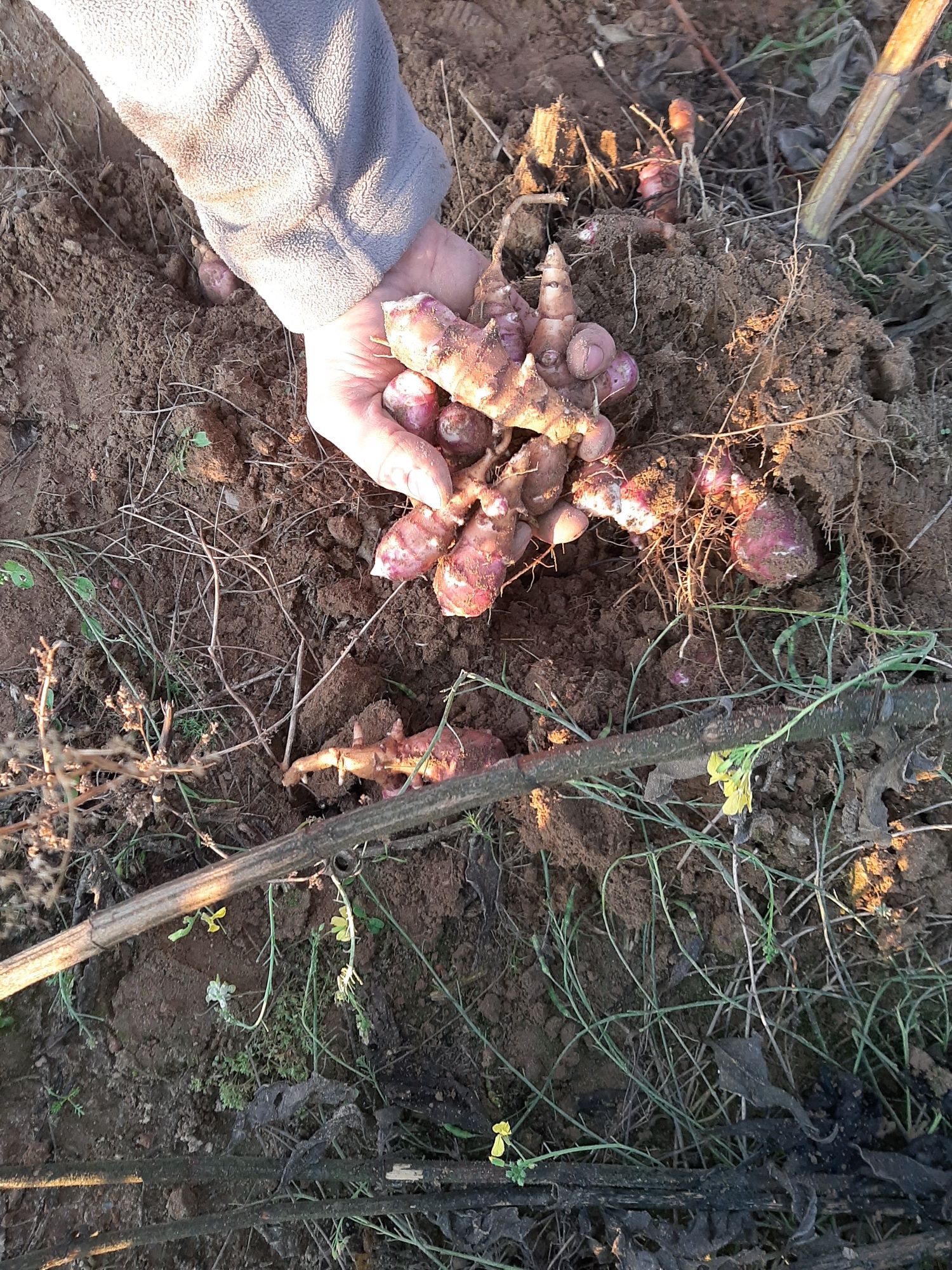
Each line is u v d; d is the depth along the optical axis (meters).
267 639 0.54
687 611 0.51
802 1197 0.43
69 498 0.56
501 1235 0.45
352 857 0.50
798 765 0.49
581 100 0.59
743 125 0.59
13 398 0.57
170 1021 0.49
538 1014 0.49
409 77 0.59
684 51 0.61
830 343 0.49
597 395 0.46
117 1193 0.47
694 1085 0.48
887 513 0.50
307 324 0.46
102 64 0.38
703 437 0.50
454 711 0.53
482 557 0.46
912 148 0.58
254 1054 0.49
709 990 0.49
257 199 0.42
